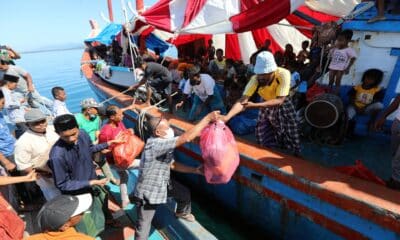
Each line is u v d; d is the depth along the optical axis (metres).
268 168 3.19
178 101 6.53
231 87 5.57
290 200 3.08
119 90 8.56
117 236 3.58
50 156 2.81
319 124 3.88
